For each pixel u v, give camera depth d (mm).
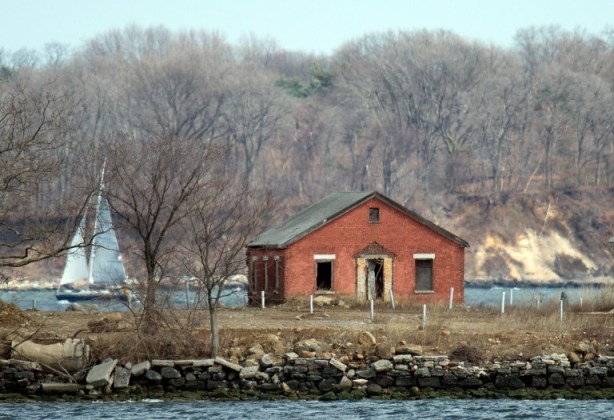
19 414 143375
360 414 145000
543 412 147500
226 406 149625
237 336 167375
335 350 164250
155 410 146625
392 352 162750
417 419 142375
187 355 161000
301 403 152500
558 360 162875
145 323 161500
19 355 157125
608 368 163500
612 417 144375
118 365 157875
